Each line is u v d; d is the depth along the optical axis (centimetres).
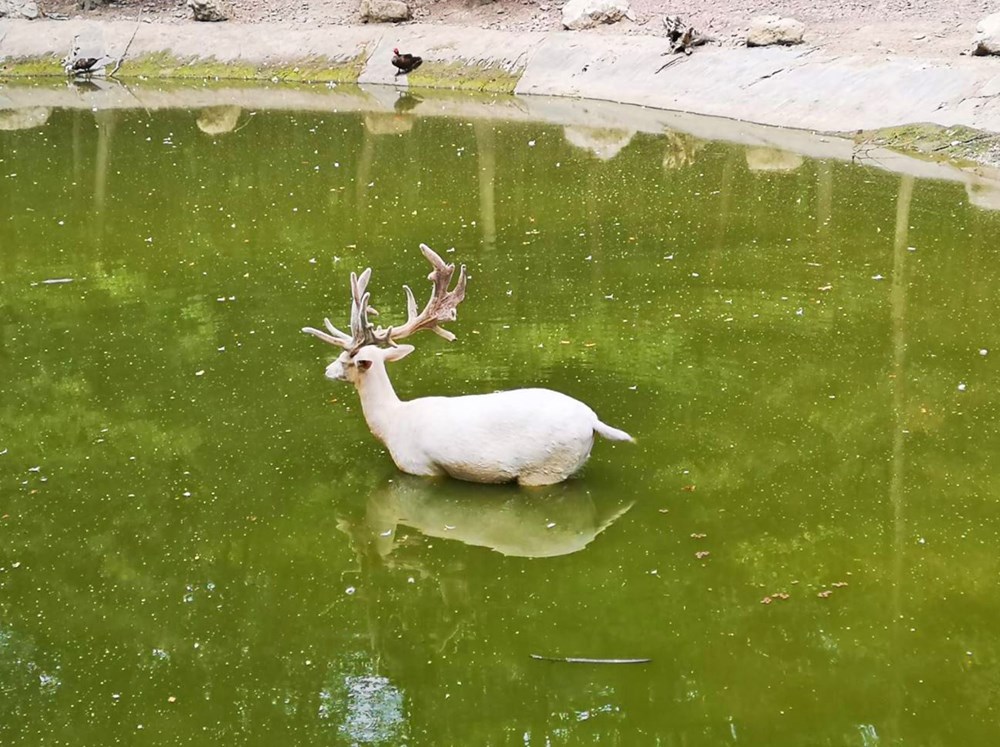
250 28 2439
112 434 765
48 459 737
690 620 569
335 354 875
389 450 705
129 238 1220
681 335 894
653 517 652
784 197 1305
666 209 1275
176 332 933
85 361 880
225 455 733
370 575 616
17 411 802
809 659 538
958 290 981
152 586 614
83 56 2431
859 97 1648
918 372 819
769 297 977
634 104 1908
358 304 685
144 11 2559
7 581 620
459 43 2242
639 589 594
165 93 2208
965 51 1669
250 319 958
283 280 1061
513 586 602
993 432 731
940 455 707
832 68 1725
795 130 1652
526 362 842
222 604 600
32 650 567
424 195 1377
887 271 1037
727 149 1562
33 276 1095
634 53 2017
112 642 573
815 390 793
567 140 1669
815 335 890
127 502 688
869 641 548
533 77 2097
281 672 550
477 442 667
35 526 667
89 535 659
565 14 2197
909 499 662
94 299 1024
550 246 1148
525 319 934
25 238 1229
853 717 500
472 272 1070
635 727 500
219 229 1247
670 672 533
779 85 1762
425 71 2211
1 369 868
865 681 523
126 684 545
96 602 604
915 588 586
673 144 1611
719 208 1270
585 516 655
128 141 1753
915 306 947
